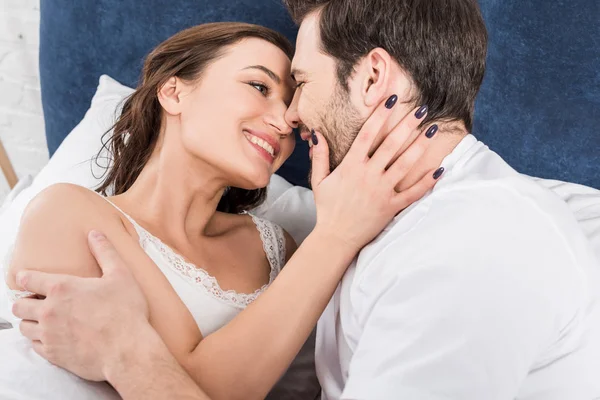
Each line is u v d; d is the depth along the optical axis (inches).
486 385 34.5
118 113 71.1
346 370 45.0
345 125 44.9
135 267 46.6
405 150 45.0
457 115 44.7
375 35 42.9
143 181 52.9
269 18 74.0
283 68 52.3
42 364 42.0
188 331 46.1
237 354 44.3
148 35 77.7
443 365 34.4
